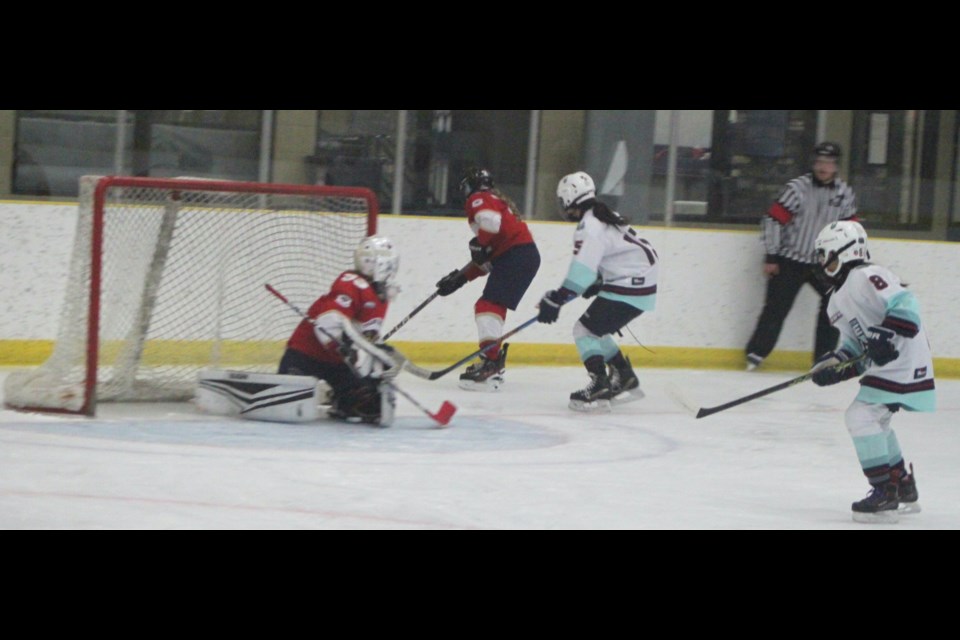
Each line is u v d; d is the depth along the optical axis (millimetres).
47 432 20703
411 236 32250
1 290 28812
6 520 14758
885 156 36875
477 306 28484
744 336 35031
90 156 31344
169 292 26500
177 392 24328
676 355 34562
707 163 35594
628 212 35250
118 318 23750
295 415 22453
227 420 22656
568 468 20047
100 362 23688
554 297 25125
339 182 33406
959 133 37000
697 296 34594
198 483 17391
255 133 32719
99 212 22062
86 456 18859
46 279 29078
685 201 35562
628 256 25547
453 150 34156
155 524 14938
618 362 26703
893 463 17484
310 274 26875
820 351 34219
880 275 16656
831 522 17016
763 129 35844
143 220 23734
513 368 32781
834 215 33344
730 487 19281
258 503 16406
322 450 20312
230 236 26844
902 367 16719
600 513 16828
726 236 34719
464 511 16531
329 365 23031
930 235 37125
